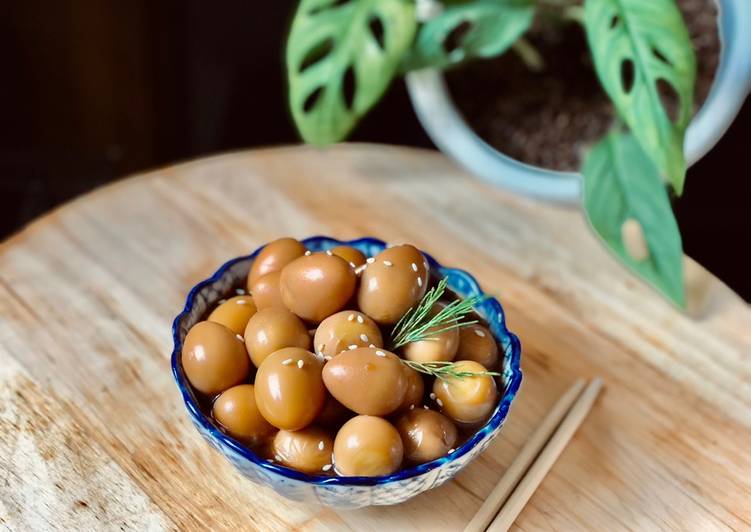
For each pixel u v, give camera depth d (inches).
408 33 20.9
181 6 31.2
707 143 22.5
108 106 33.1
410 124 33.4
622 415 18.8
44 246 21.4
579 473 17.6
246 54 32.4
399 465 15.4
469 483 17.3
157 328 19.7
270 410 15.3
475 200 23.9
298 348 15.7
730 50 22.0
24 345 19.1
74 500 16.5
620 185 21.2
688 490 17.4
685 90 18.8
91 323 19.7
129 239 21.8
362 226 22.8
